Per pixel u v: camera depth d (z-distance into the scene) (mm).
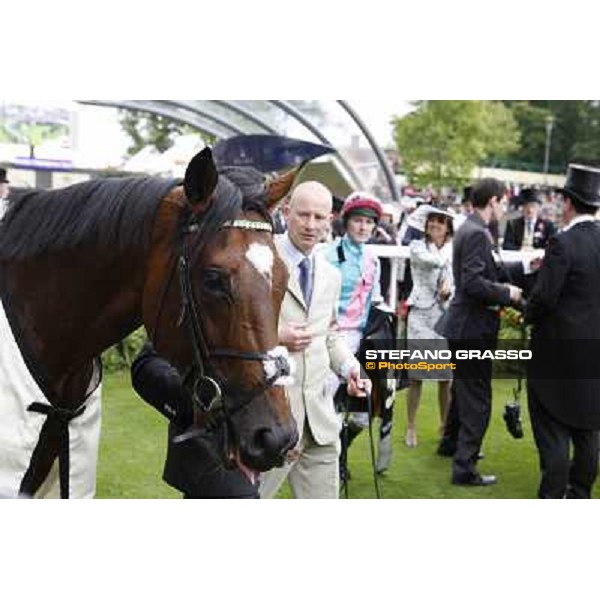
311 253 2697
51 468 2219
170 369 2383
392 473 4352
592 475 3740
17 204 2125
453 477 4203
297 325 2379
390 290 5969
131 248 1977
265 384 1753
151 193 1990
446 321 4230
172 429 2416
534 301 3582
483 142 20594
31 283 2076
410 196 12844
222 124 9508
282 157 7219
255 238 1832
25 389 2023
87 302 2047
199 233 1832
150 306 1940
